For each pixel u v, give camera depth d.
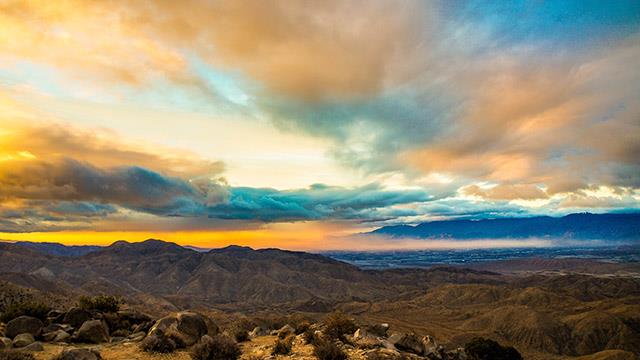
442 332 161.75
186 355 19.88
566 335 158.75
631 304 183.50
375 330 25.53
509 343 155.75
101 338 23.02
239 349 20.11
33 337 22.67
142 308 131.12
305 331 25.05
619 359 102.00
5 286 87.31
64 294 170.62
